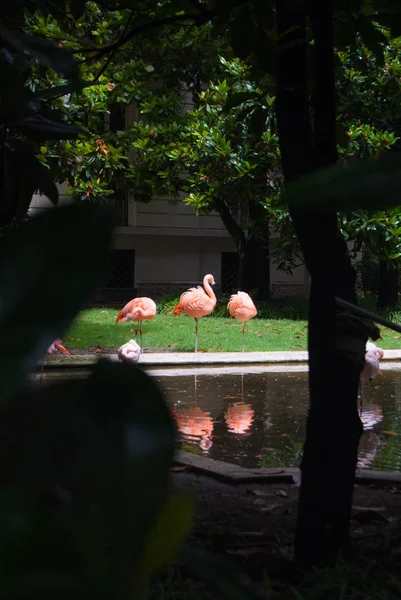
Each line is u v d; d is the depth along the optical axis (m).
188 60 16.59
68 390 0.29
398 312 19.27
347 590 2.75
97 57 3.16
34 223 0.29
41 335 0.28
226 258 24.50
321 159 2.86
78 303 0.29
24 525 0.26
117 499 0.28
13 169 1.08
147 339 15.45
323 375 2.99
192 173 18.78
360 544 3.61
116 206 0.30
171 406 0.30
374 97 16.39
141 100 18.52
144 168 18.97
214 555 0.43
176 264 23.59
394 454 6.95
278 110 2.97
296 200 0.29
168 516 0.28
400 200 0.28
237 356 13.71
